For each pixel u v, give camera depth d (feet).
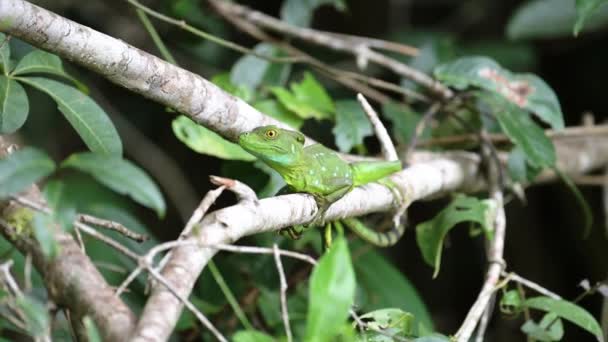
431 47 23.32
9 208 9.91
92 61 11.81
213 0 21.58
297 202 11.85
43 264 9.63
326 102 18.88
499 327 27.17
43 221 8.73
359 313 18.84
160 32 25.98
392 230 15.48
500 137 20.42
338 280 9.15
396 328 11.85
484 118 21.11
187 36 23.38
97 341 8.40
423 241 16.01
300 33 21.88
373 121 14.56
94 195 18.25
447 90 19.65
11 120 12.39
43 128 27.58
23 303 8.84
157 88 12.57
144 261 9.31
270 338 10.91
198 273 9.72
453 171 18.33
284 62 20.72
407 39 30.32
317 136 22.58
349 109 18.72
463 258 31.45
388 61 21.29
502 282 14.11
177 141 31.37
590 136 22.77
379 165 13.85
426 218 30.35
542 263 30.48
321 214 12.42
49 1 26.23
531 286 14.15
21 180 8.77
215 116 13.43
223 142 16.72
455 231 31.48
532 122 17.94
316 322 9.07
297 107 18.31
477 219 15.52
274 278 18.33
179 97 12.87
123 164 9.39
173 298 9.23
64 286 9.39
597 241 29.14
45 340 9.04
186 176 31.42
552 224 30.71
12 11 10.87
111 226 10.93
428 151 20.31
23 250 9.91
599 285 14.01
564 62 31.76
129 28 27.04
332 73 19.72
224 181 10.52
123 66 12.07
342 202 13.16
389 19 31.50
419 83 20.93
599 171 25.30
